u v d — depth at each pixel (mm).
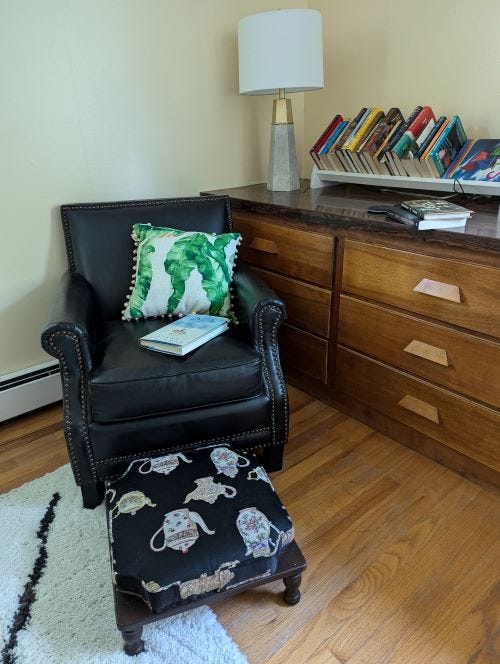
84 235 1715
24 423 1849
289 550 1099
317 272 1733
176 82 1972
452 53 1790
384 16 1952
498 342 1283
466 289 1307
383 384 1657
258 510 1057
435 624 1087
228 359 1353
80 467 1331
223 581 977
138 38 1816
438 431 1538
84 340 1282
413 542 1301
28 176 1708
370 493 1476
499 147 1586
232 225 1941
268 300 1410
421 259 1391
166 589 933
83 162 1824
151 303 1623
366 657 1022
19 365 1870
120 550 981
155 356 1351
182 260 1617
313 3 2207
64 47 1659
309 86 1864
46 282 1857
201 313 1635
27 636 1059
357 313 1647
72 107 1736
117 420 1303
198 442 1399
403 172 1785
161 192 2084
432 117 1758
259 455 1625
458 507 1419
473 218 1440
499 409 1344
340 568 1226
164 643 1044
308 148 2471
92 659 1012
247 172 2355
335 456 1643
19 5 1532
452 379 1434
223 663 1003
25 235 1759
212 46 2029
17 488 1501
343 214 1567
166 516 1034
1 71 1558
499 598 1144
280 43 1774
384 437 1739
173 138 2039
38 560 1244
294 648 1041
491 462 1414
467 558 1251
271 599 1146
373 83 2082
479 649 1033
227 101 2156
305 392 2029
